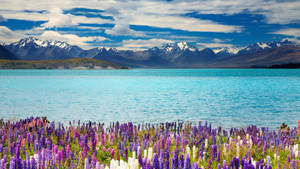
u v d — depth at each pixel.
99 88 72.69
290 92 61.47
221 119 29.75
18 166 8.44
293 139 16.41
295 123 27.48
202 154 11.63
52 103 41.88
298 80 114.19
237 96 53.28
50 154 10.29
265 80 116.06
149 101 45.34
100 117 30.62
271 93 59.28
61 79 124.50
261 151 13.79
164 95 54.81
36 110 35.12
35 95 53.34
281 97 51.22
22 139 13.55
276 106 39.59
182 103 42.81
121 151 11.72
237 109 36.62
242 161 9.48
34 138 14.07
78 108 37.09
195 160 11.57
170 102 43.88
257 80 116.81
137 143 13.07
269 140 15.20
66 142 14.07
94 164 9.23
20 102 42.69
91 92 61.09
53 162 9.85
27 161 8.74
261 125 26.52
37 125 18.59
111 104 41.28
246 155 12.02
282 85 84.69
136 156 11.73
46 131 16.80
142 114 32.81
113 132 16.39
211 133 16.53
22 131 15.76
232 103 42.84
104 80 118.81
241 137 17.47
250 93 59.56
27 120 19.86
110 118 30.06
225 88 74.06
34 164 8.80
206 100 46.84
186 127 20.30
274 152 13.57
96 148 13.17
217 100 46.75
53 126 17.97
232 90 67.62
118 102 43.56
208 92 62.31
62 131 16.23
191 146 13.62
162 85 86.81
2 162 8.64
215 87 78.06
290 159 12.07
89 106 39.06
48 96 51.72
